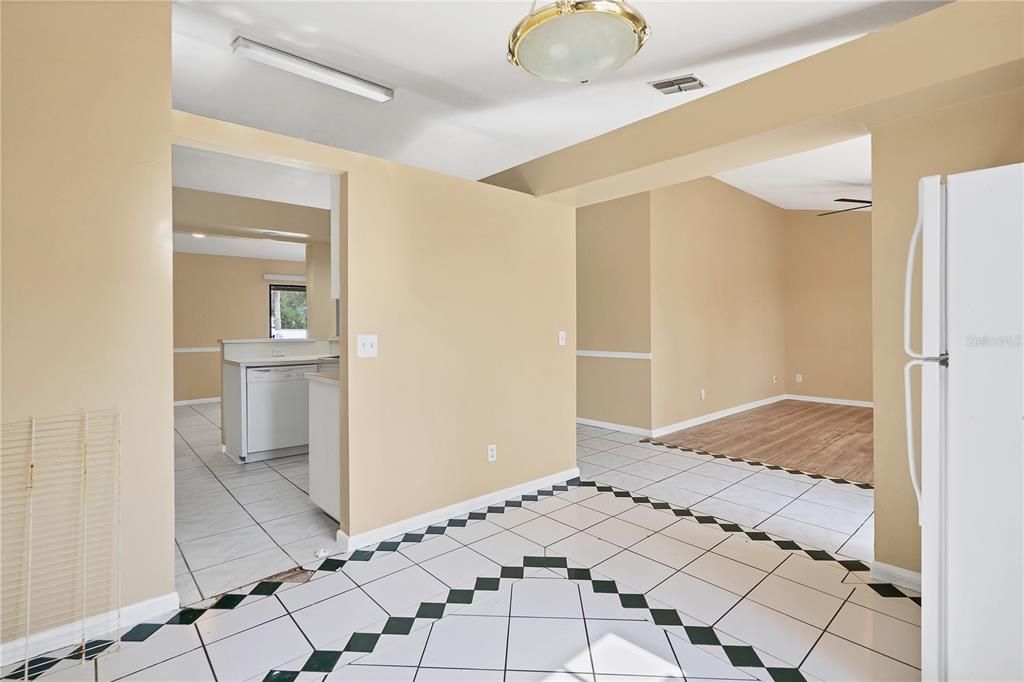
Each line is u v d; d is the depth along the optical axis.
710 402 6.34
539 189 3.62
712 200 6.36
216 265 8.89
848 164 4.94
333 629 2.03
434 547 2.78
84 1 1.96
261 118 3.95
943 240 1.58
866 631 2.01
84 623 1.96
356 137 4.33
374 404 2.84
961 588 1.55
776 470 4.26
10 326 1.84
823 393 7.68
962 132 2.13
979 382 1.51
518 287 3.59
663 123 2.87
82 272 1.97
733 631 2.01
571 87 3.36
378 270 2.84
